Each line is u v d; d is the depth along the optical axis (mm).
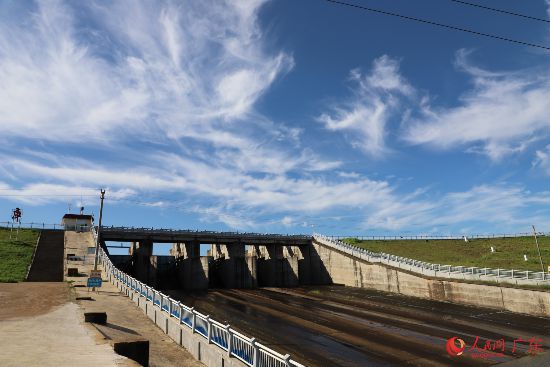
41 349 12961
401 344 25109
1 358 11508
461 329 30734
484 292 42625
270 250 76500
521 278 40375
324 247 73938
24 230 62875
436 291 48562
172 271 72938
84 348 13312
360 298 49938
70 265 45438
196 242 68125
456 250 74062
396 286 55906
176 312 21219
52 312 21906
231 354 14547
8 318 19531
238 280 67375
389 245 84000
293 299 48719
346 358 21344
